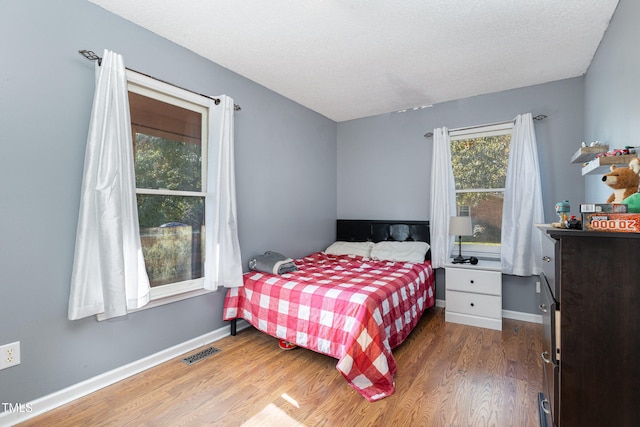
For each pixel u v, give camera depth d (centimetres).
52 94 177
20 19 165
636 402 103
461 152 358
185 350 246
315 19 209
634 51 164
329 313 214
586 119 283
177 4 194
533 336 278
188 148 254
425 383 201
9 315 163
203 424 163
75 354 186
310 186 393
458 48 246
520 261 301
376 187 416
